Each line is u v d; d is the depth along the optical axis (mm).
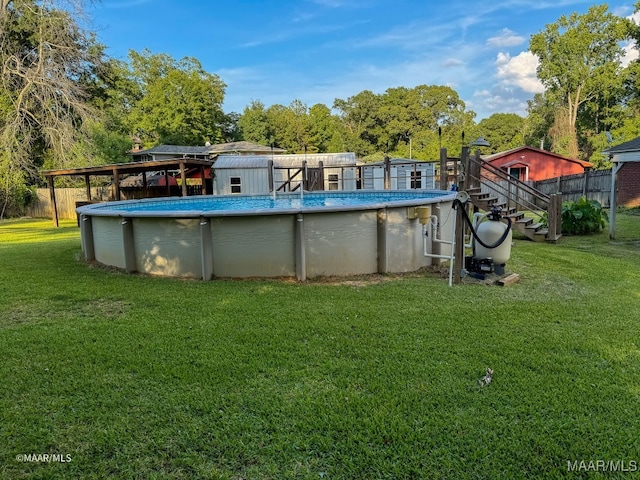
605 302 4176
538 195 8766
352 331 3338
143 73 43750
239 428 2074
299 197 12234
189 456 1881
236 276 5266
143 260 5582
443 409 2217
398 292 4535
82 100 20891
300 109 59312
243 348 3027
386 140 52094
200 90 38656
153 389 2455
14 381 2564
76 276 5449
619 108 34094
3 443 1978
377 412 2188
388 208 5391
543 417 2148
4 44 18688
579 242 8461
